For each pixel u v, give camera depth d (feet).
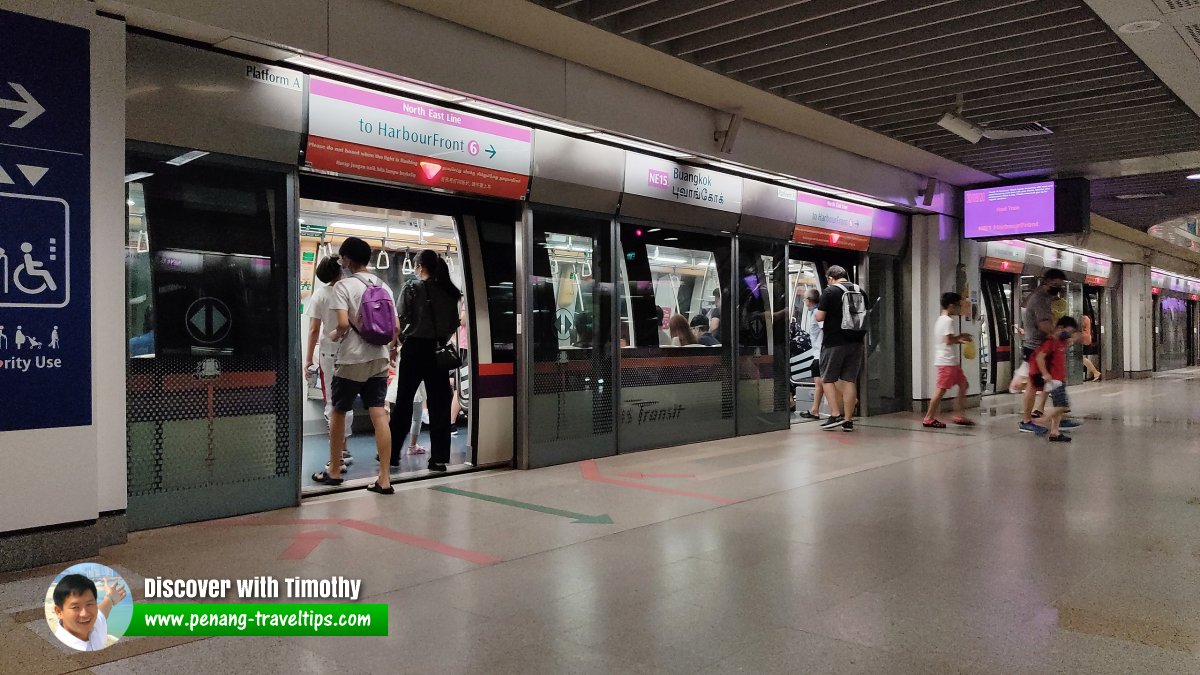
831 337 32.17
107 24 14.51
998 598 12.16
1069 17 19.36
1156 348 79.77
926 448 27.40
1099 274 63.52
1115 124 28.96
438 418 22.29
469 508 18.12
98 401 14.64
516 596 12.28
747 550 14.80
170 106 15.76
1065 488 20.49
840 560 14.17
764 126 28.27
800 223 32.32
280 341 17.89
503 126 21.71
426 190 20.74
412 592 12.46
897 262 39.06
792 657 10.03
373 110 18.90
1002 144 31.89
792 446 27.81
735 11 19.03
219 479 17.01
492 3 17.93
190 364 16.53
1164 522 16.85
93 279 14.29
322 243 28.04
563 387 24.13
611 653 10.16
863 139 30.40
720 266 29.71
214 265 16.87
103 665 9.78
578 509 18.06
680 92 24.57
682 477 21.97
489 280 23.32
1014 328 52.08
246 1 15.60
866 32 20.33
